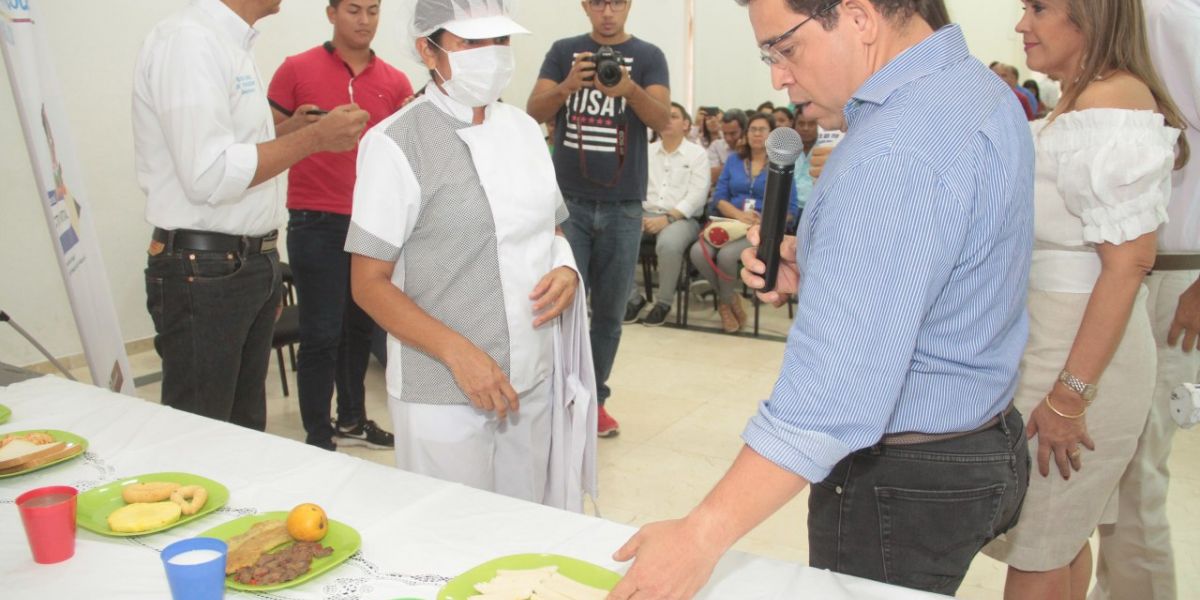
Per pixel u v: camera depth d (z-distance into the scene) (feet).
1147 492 5.31
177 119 5.65
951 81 2.69
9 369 5.50
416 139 4.46
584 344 5.25
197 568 2.55
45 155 7.11
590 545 3.20
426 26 4.32
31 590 2.89
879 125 2.62
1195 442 9.70
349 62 9.14
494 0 4.29
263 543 3.14
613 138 9.22
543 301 4.67
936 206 2.48
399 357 4.68
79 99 12.26
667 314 16.66
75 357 12.78
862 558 3.39
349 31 8.86
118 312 13.15
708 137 20.76
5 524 3.39
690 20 21.50
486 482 4.91
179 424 4.47
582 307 5.19
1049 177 4.32
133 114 6.07
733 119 17.70
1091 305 4.14
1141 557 5.43
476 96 4.42
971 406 3.07
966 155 2.57
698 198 16.05
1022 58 20.98
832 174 2.70
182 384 6.36
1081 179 4.05
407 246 4.63
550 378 5.16
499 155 4.58
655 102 9.05
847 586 2.93
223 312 6.30
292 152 6.01
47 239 12.30
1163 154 3.87
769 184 3.28
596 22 9.27
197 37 5.75
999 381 3.11
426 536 3.28
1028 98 7.80
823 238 2.57
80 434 4.33
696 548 2.47
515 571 2.90
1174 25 5.00
